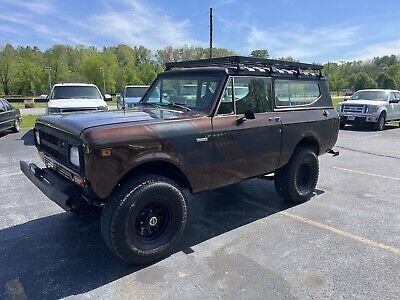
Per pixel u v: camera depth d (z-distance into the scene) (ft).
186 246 12.02
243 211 15.37
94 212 11.17
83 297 9.12
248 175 13.57
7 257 11.14
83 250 11.65
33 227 13.48
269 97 14.30
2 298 9.07
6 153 28.35
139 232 10.57
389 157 28.37
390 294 9.24
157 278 10.02
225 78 12.49
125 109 13.65
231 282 9.80
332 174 22.38
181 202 11.18
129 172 10.43
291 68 15.96
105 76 279.69
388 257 11.25
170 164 10.95
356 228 13.56
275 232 13.16
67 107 33.99
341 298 9.07
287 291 9.37
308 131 15.90
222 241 12.41
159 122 10.73
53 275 10.14
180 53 245.45
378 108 46.50
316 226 13.74
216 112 12.21
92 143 9.23
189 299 9.02
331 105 17.92
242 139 12.85
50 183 11.61
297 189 16.08
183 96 13.75
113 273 10.27
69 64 302.04
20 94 248.11
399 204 16.43
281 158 14.83
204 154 11.66
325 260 11.04
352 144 35.24
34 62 267.80
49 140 11.59
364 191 18.54
